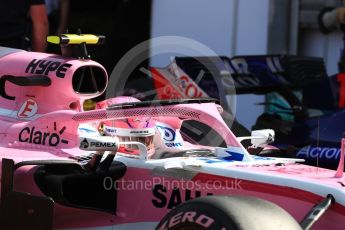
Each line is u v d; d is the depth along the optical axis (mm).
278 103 24344
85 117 14031
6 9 20031
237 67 23953
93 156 13203
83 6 32250
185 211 11234
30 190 13477
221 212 10852
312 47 30953
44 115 14578
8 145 14727
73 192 13656
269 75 24188
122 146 14188
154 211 13430
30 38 21484
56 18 28734
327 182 12258
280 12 30078
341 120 20312
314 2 30406
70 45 15492
